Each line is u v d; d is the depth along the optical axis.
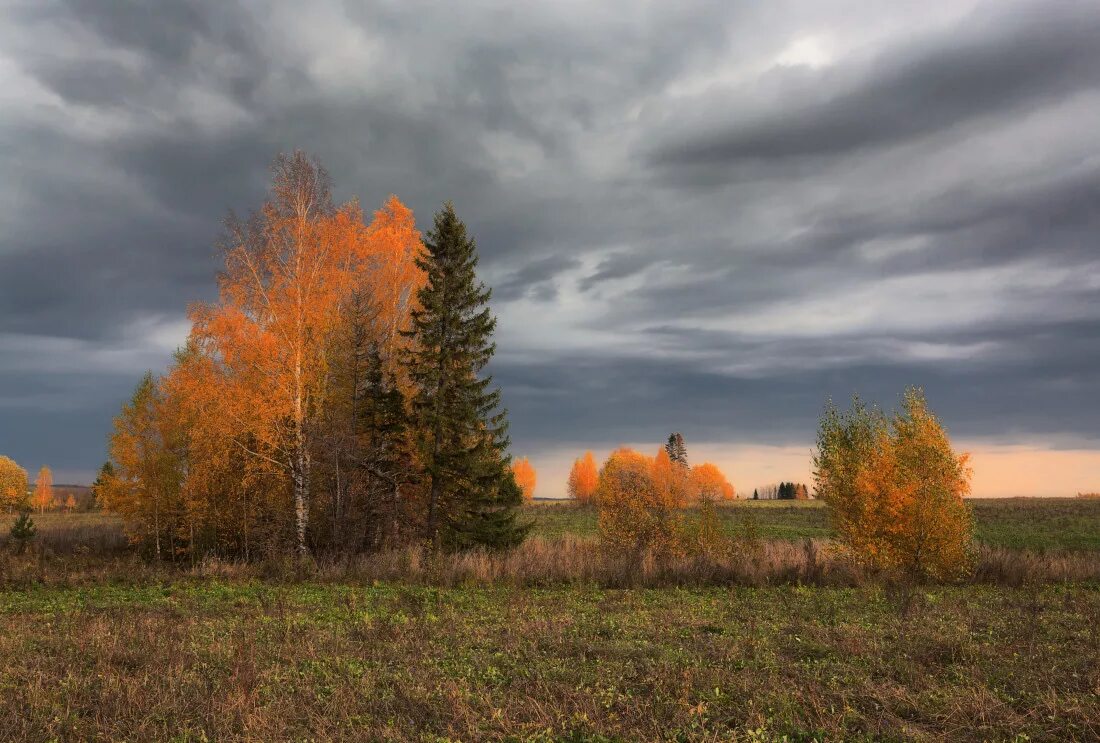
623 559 20.94
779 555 21.80
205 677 8.48
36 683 7.99
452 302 25.81
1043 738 6.07
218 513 27.88
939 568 20.20
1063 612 13.53
